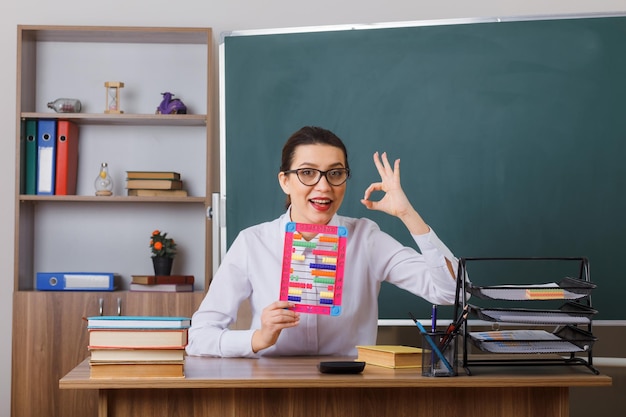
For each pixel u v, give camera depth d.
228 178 3.66
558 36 3.48
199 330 2.39
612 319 3.41
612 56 3.45
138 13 3.88
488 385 1.96
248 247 2.60
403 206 2.39
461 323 2.05
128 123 3.85
